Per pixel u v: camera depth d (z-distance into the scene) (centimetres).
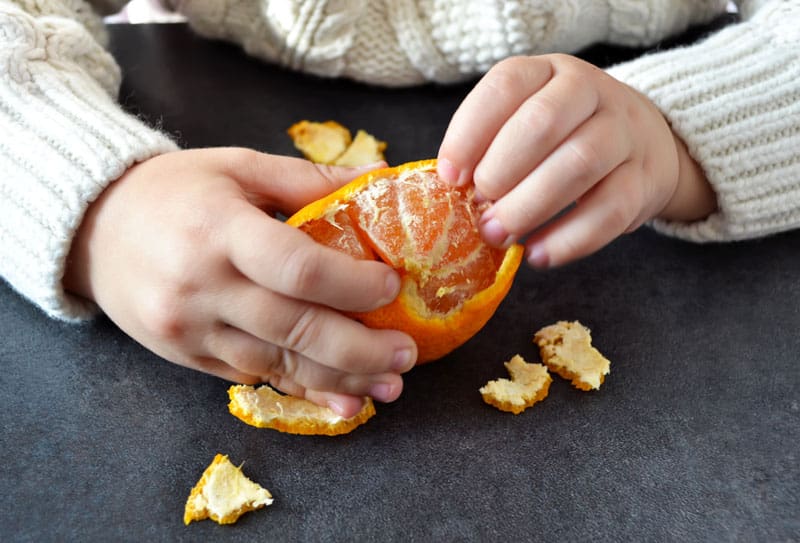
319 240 24
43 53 31
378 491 24
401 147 36
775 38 34
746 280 30
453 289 24
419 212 24
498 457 25
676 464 25
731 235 31
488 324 29
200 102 38
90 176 26
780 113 31
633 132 27
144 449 25
